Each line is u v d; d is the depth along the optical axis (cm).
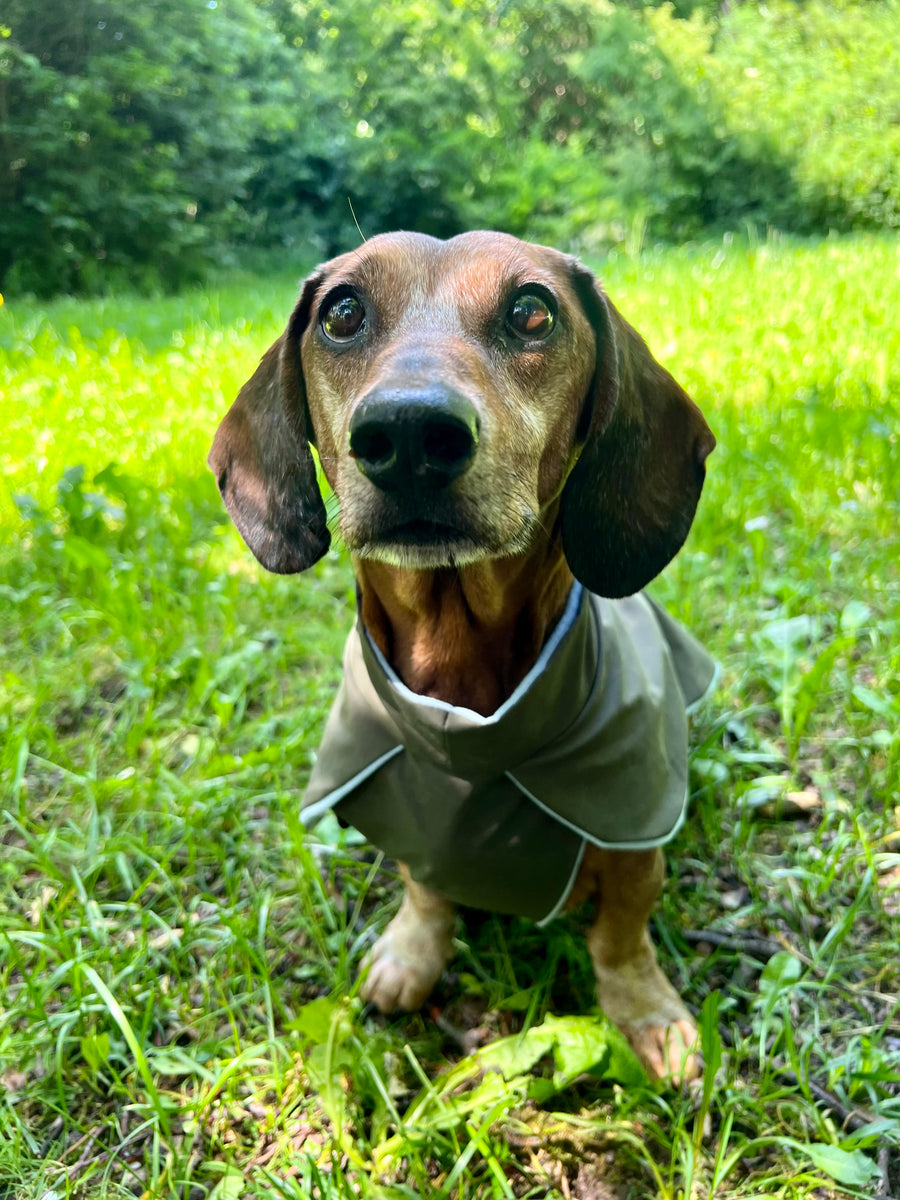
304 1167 28
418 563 26
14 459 77
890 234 225
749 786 41
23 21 207
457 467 24
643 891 31
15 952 35
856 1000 33
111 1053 32
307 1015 30
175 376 103
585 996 35
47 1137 31
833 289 118
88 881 39
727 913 38
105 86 212
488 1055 30
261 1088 31
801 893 38
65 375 104
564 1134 30
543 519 30
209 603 57
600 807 29
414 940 34
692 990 35
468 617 30
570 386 30
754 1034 32
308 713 47
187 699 50
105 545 63
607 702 30
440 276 28
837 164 259
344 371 29
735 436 71
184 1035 34
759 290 124
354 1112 30
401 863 33
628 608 37
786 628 46
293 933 38
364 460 24
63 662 53
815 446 68
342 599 60
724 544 60
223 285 232
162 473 74
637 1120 30
